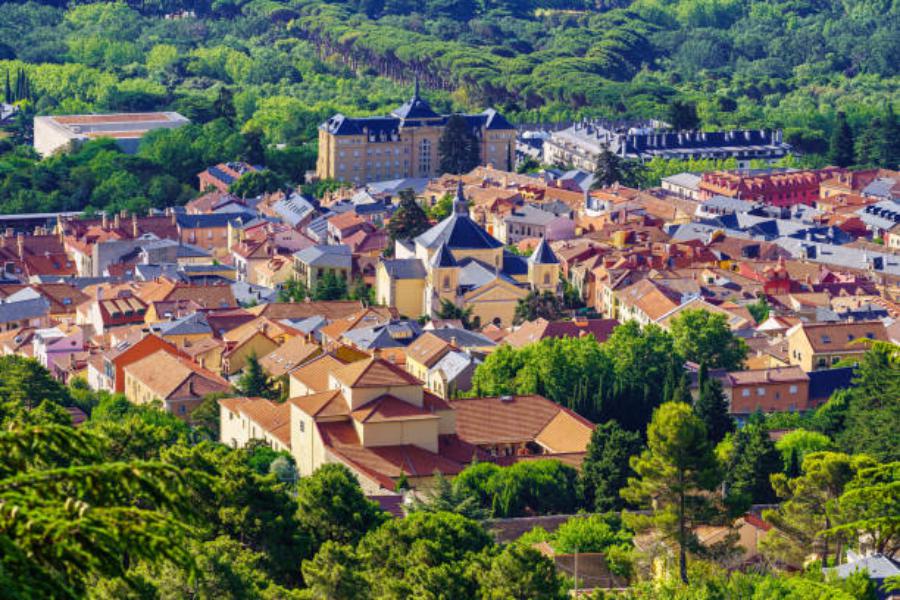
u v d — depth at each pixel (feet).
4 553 493.77
